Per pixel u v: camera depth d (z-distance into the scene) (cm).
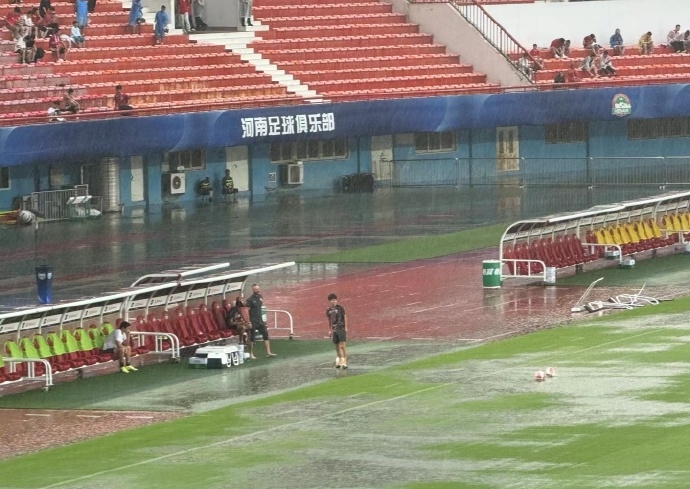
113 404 5484
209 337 6462
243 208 10638
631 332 6394
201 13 12081
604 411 5038
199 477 4478
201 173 11100
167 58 11362
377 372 5844
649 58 13475
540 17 13288
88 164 10388
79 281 7831
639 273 8019
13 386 5831
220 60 11688
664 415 4947
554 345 6181
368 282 7806
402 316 6950
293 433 4953
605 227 8481
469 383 5559
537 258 7944
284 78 11856
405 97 11719
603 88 12350
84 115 10031
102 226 9812
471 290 7544
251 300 6262
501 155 12450
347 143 11850
